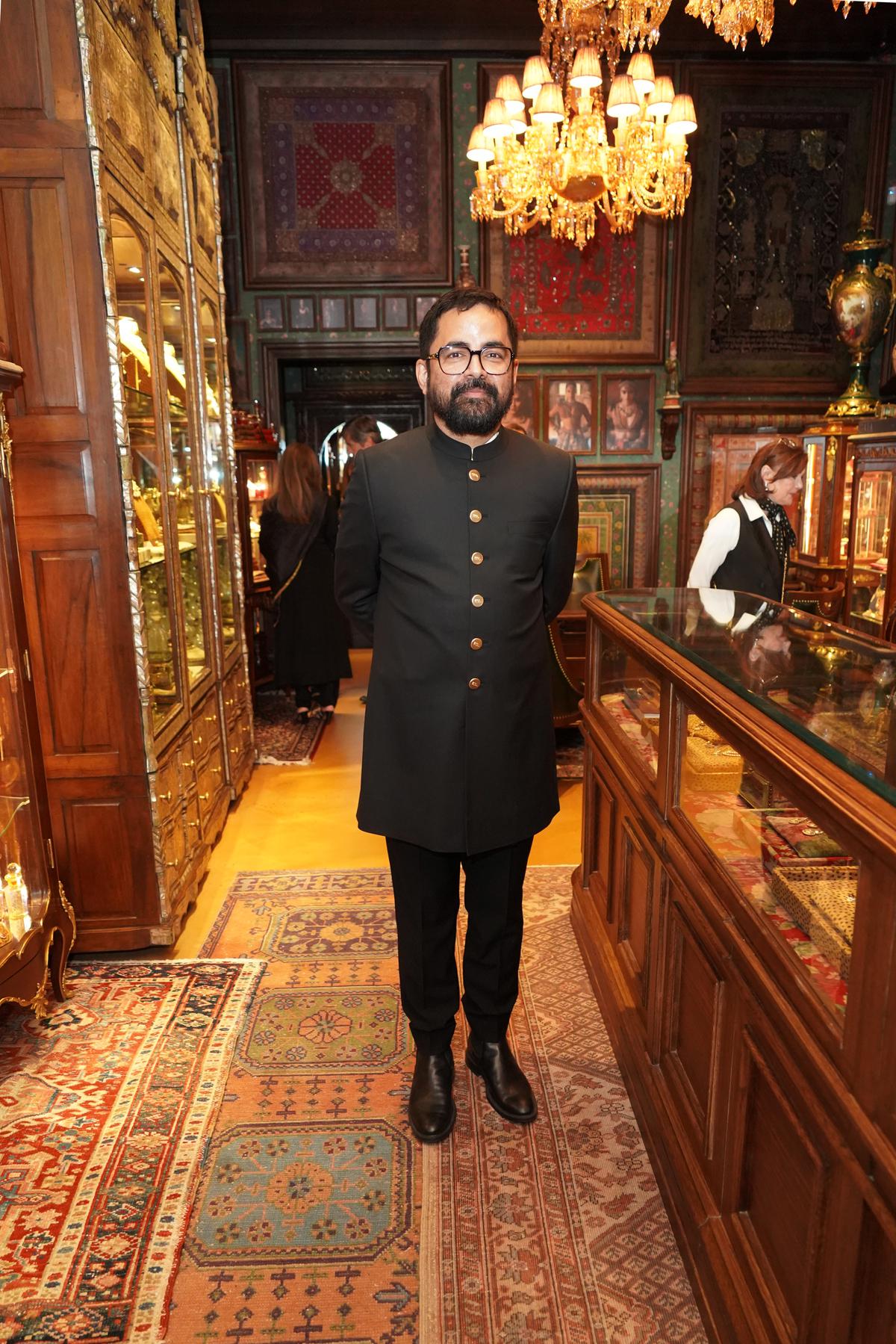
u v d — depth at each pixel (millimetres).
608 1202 1856
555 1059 2312
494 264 6246
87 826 2814
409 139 6055
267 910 3223
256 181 6090
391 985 2713
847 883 1156
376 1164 1975
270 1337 1571
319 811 4234
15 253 2498
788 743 1266
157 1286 1674
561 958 2805
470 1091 2205
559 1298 1636
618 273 6297
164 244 3240
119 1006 2605
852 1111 1060
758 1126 1432
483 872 1980
